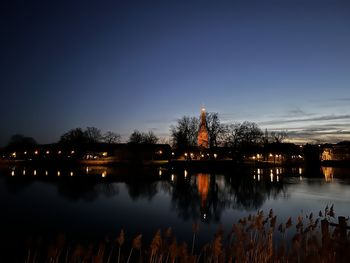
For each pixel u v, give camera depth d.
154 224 27.48
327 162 117.69
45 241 21.78
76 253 7.68
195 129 119.06
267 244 9.58
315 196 43.28
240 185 56.56
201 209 34.59
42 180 64.00
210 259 8.39
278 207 35.56
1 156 148.50
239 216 30.88
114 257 17.58
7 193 45.88
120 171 88.12
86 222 28.11
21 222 27.92
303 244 9.38
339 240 8.18
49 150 140.25
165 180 65.38
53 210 33.50
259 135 117.00
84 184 57.75
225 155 113.25
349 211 32.84
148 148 128.12
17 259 17.67
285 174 79.88
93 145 141.88
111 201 39.56
